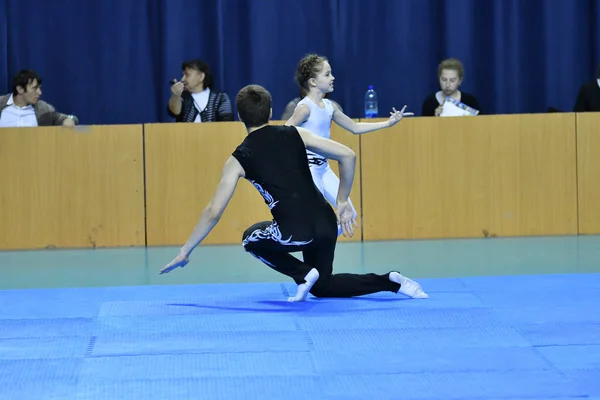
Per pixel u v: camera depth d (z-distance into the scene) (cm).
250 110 692
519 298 720
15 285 870
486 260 967
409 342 578
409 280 724
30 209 1129
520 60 1352
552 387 479
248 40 1343
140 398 473
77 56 1335
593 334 593
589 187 1147
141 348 574
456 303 702
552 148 1141
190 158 1130
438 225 1145
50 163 1127
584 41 1351
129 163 1130
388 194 1140
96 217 1133
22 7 1323
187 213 1134
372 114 1219
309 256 716
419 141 1137
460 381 491
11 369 529
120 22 1334
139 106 1345
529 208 1145
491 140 1138
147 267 963
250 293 766
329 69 811
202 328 629
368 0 1348
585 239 1108
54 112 1197
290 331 612
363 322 636
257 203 1137
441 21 1345
